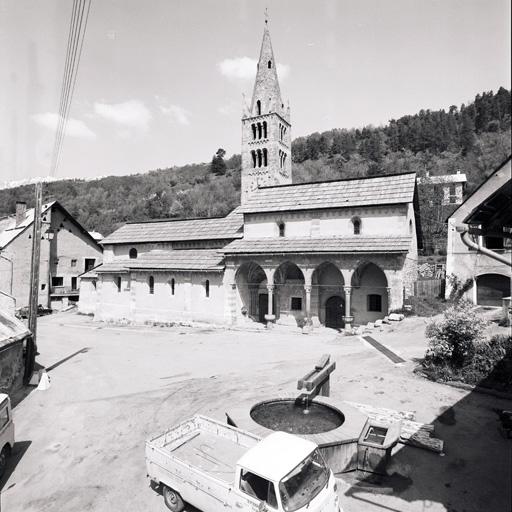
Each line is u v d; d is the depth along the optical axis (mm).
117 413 17156
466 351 17719
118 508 10516
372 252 29531
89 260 59125
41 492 11508
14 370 20688
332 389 17516
